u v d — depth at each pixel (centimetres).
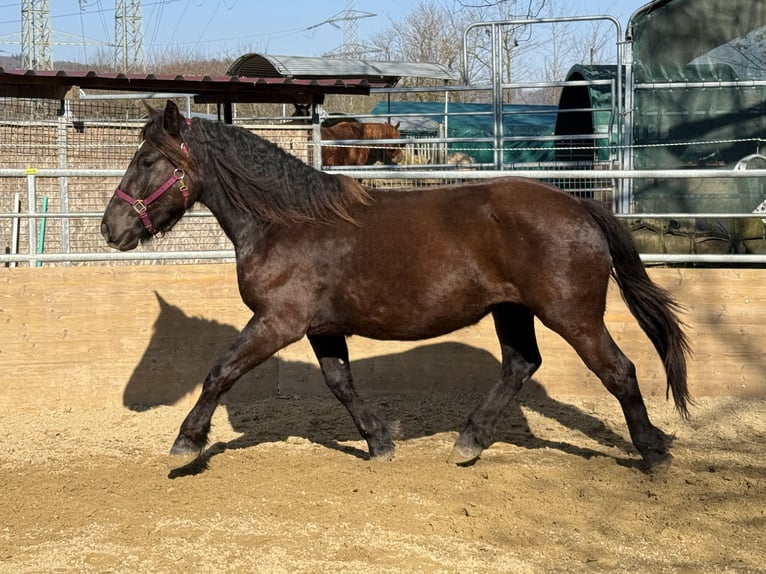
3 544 418
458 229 482
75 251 1219
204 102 1160
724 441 589
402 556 397
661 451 498
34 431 640
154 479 518
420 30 3816
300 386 729
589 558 396
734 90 1085
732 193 1064
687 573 380
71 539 424
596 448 575
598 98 1197
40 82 1009
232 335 718
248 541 417
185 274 714
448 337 718
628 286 498
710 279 688
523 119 2259
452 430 627
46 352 697
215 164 506
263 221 504
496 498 475
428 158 1666
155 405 710
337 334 518
